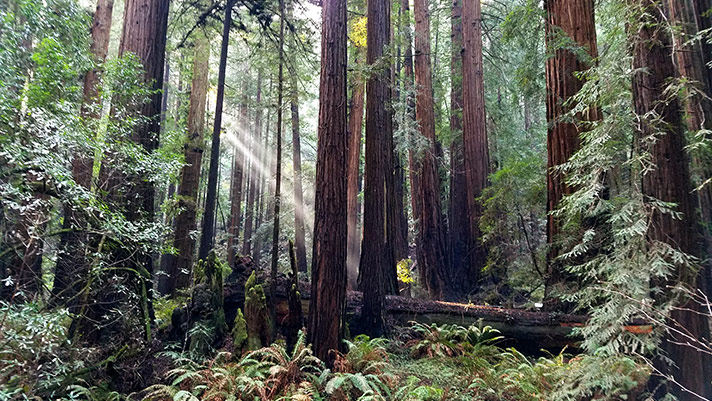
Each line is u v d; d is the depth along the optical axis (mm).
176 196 8672
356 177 14016
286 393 4262
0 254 3787
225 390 4266
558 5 7078
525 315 6570
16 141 3633
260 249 20781
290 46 9633
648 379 3744
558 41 6398
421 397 4121
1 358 3523
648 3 3938
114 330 4961
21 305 3447
